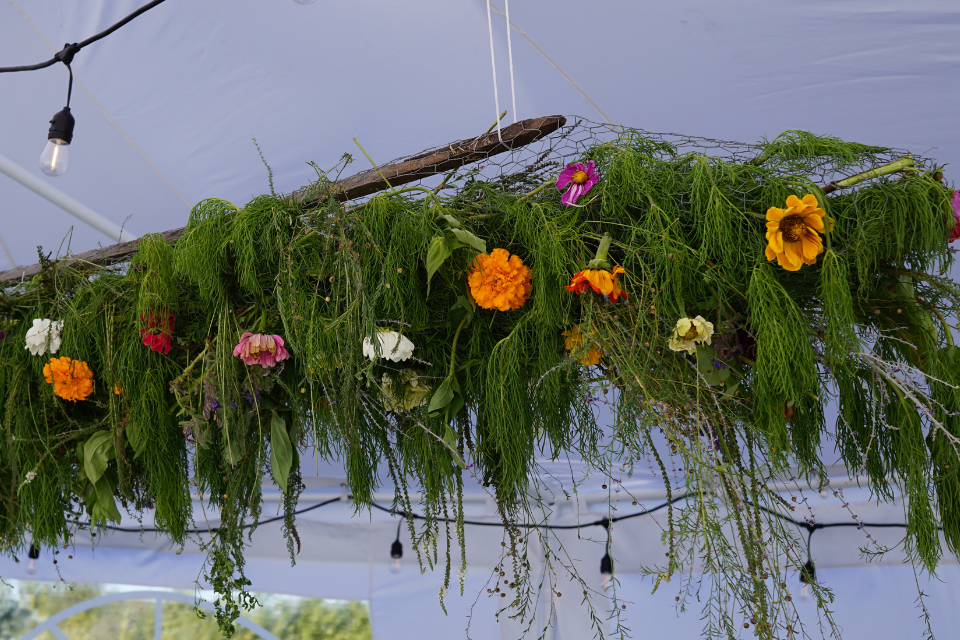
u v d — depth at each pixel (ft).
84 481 4.32
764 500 2.80
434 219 3.05
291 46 5.37
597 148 3.02
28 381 4.29
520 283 2.87
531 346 3.06
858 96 4.93
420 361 3.15
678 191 2.81
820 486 3.08
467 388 3.24
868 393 2.79
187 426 3.41
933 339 2.66
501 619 7.40
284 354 3.24
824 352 2.69
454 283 3.10
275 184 6.74
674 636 6.83
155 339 3.54
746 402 2.84
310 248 3.19
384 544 8.18
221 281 3.38
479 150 3.15
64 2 5.51
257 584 8.50
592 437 3.14
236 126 6.13
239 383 3.39
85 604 9.29
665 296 2.69
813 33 4.54
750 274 2.67
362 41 5.23
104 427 4.06
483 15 4.85
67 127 5.03
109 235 7.10
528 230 2.91
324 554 8.32
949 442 2.56
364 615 8.27
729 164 2.80
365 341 2.93
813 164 2.79
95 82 6.04
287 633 8.54
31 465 4.25
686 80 5.08
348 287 2.93
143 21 5.42
